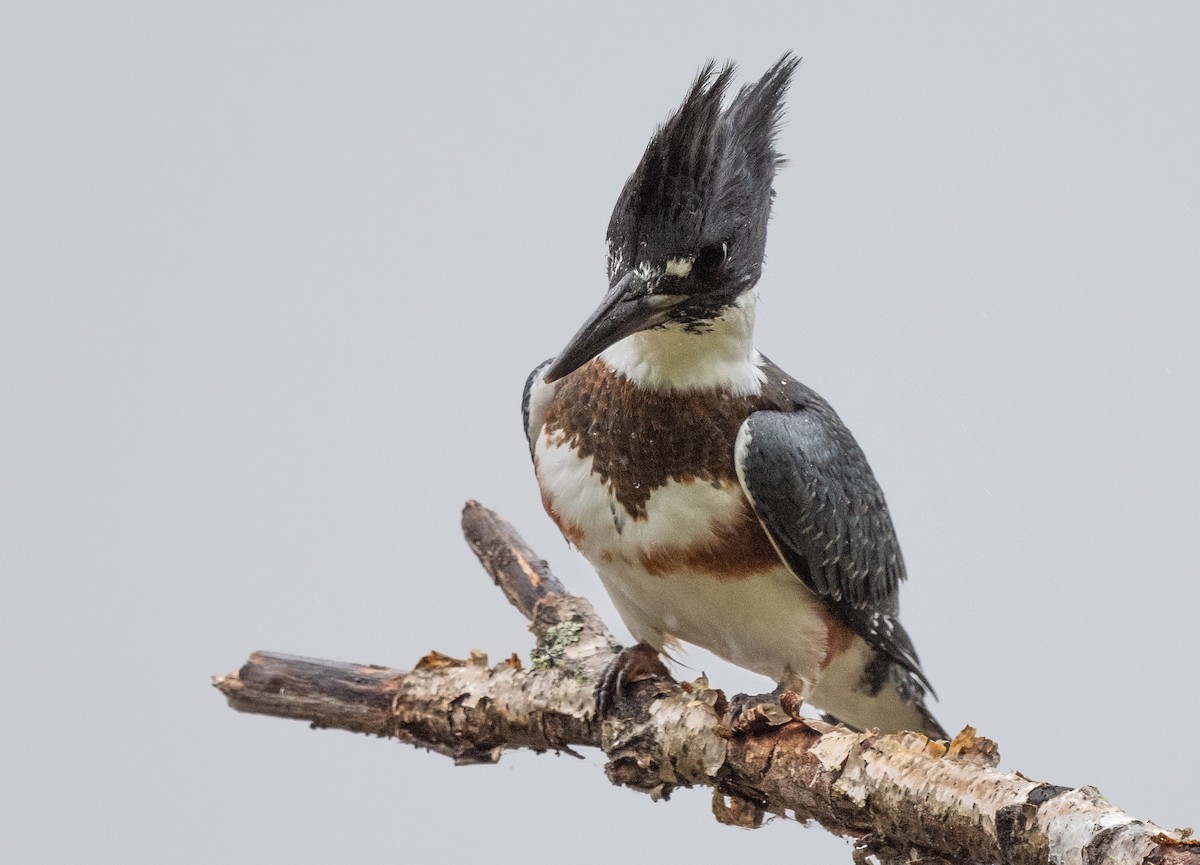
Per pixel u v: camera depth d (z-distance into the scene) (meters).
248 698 8.16
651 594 8.09
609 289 7.64
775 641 8.20
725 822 7.05
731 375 7.91
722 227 7.59
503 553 9.27
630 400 7.78
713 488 7.74
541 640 8.24
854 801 6.21
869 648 8.79
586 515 7.95
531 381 8.77
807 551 7.90
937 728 9.12
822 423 8.44
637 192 7.57
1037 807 5.48
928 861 6.03
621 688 7.57
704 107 7.50
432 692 7.96
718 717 7.08
